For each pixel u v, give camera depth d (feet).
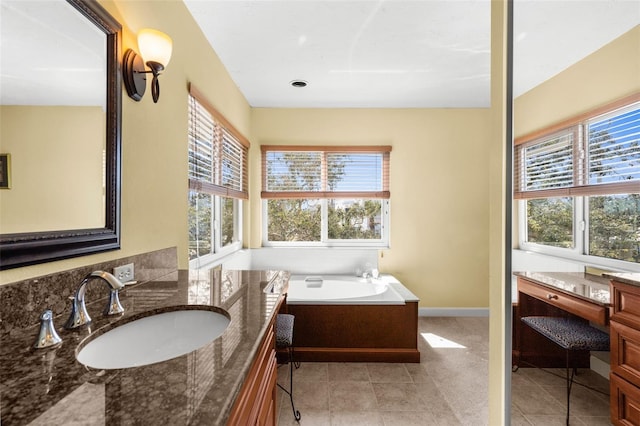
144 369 1.82
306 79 8.46
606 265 2.98
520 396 3.71
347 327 7.37
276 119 10.67
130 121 3.87
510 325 3.81
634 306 2.83
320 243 11.03
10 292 2.32
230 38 6.48
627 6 2.76
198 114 6.38
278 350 7.30
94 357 2.39
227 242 9.21
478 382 6.47
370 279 9.86
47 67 2.64
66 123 2.82
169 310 3.10
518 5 3.70
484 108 10.72
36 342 2.15
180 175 5.35
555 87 3.42
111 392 1.58
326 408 5.58
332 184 10.82
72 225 2.89
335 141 10.72
